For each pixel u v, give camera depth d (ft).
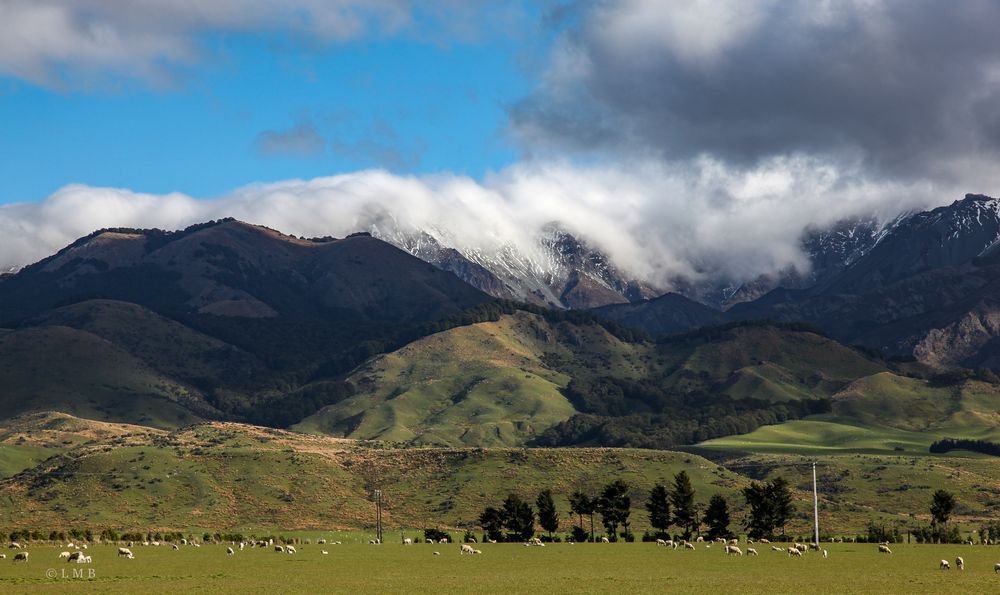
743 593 397.19
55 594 397.39
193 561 563.07
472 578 465.47
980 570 492.13
